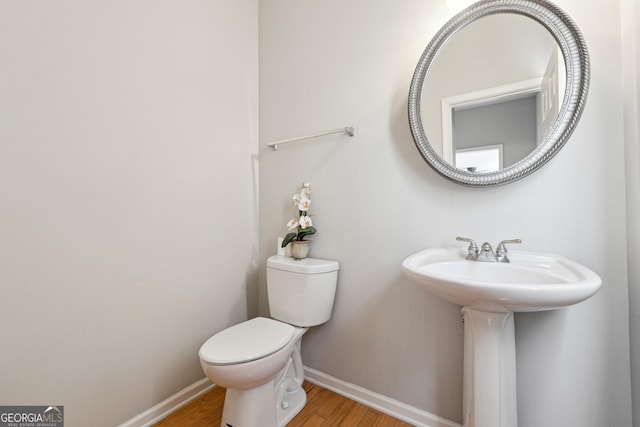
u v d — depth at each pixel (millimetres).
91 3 1109
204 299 1529
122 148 1204
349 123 1457
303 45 1633
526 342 1049
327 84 1536
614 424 936
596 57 938
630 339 909
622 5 902
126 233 1218
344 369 1494
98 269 1136
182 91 1423
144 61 1275
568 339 993
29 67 969
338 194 1500
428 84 1194
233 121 1684
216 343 1154
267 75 1804
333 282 1452
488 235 1112
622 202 914
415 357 1283
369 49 1394
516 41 1039
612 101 919
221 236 1618
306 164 1625
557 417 1011
